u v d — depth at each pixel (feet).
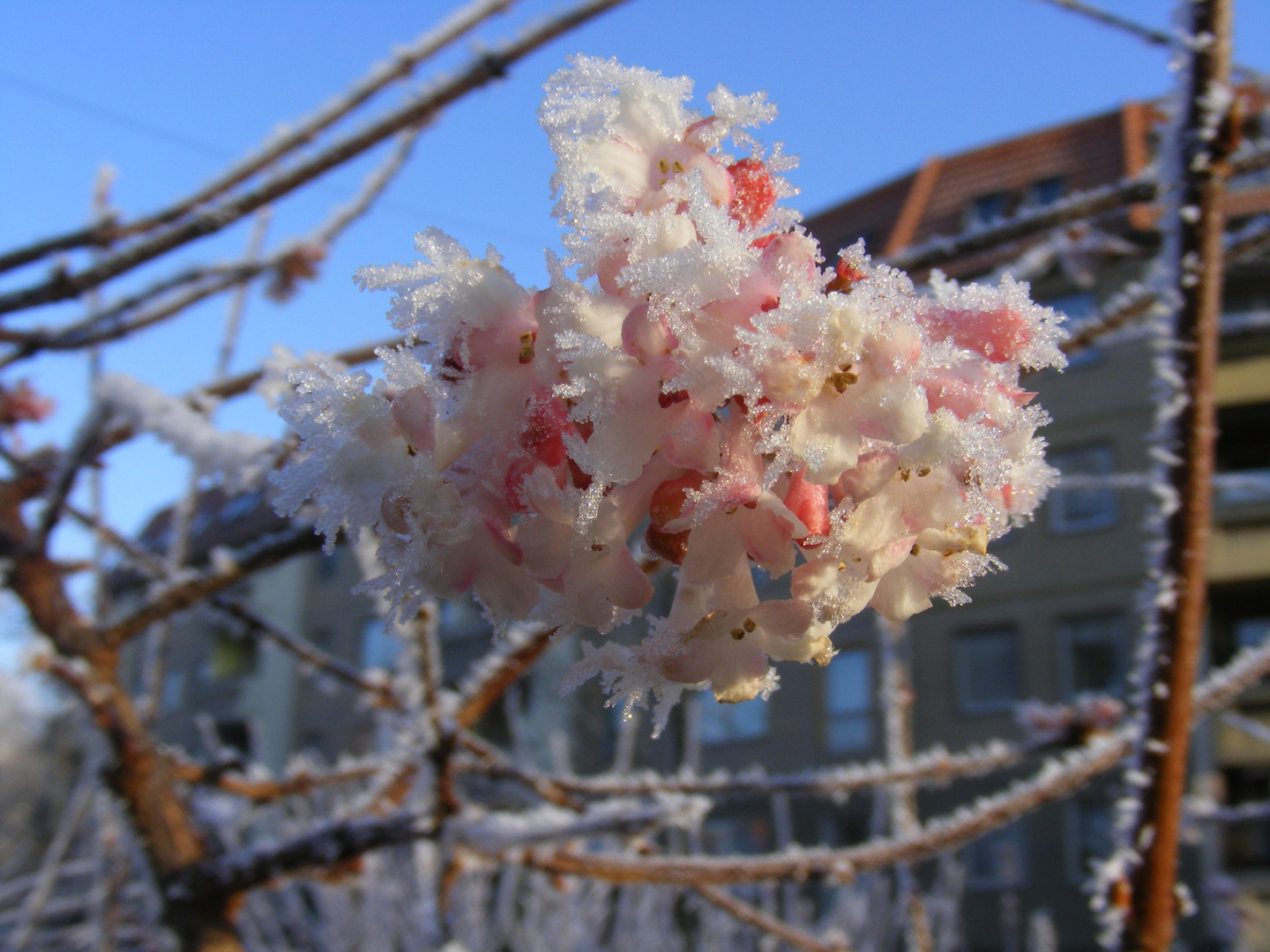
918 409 2.63
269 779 10.77
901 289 2.91
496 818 8.57
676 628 3.08
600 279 2.87
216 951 8.25
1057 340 3.15
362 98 8.84
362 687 10.27
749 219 3.04
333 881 9.64
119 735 8.87
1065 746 9.84
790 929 11.30
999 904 42.86
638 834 8.43
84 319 9.78
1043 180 56.44
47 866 15.97
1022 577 47.37
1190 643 6.75
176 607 8.88
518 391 2.85
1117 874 6.98
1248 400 46.32
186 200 8.70
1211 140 6.68
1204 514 6.73
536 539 2.85
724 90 3.10
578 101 3.08
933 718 46.60
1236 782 42.06
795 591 2.88
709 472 2.78
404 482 2.91
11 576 9.13
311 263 10.59
